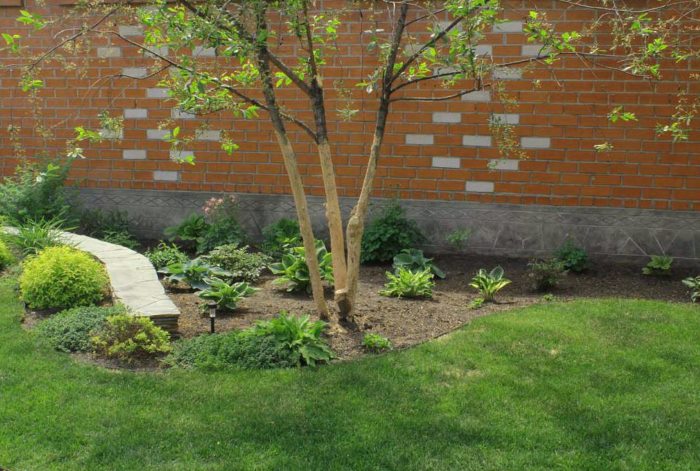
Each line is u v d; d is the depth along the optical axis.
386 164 8.91
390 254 8.58
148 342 5.43
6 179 9.55
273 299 7.06
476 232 8.79
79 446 4.11
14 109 9.98
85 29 6.10
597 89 8.20
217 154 9.46
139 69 9.51
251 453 4.05
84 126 9.78
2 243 7.62
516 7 8.24
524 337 5.80
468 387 4.89
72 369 5.09
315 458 4.01
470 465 3.94
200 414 4.50
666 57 7.45
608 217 8.40
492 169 8.62
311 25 6.29
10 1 9.64
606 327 6.05
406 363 5.29
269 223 9.37
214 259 7.84
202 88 4.96
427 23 8.42
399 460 3.99
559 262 7.89
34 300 6.35
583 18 8.07
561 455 4.04
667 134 8.09
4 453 4.02
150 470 3.88
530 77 8.34
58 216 9.07
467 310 6.75
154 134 9.63
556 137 8.39
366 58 8.70
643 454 4.05
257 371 5.15
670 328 6.03
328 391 4.83
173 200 9.69
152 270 7.13
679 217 8.21
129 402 4.64
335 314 6.41
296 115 9.07
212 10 5.15
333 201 6.15
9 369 5.07
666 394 4.79
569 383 4.95
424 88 8.66
